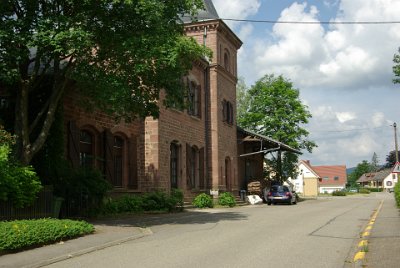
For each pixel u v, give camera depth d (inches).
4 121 681.0
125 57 609.3
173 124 1052.5
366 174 5600.4
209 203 1100.5
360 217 769.6
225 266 338.3
